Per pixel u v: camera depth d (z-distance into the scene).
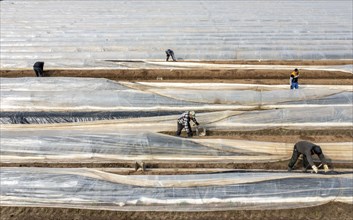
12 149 10.30
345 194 8.65
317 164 9.90
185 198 8.59
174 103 12.74
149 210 8.60
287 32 21.47
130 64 16.69
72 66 16.59
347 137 10.88
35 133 10.71
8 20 24.84
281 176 8.99
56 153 10.29
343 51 17.83
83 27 22.78
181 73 15.93
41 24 23.66
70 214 8.62
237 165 10.20
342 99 12.60
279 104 12.72
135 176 9.08
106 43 19.39
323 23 23.92
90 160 10.35
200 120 11.62
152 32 21.45
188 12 27.86
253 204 8.58
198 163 10.29
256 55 17.61
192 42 19.34
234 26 22.89
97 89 13.45
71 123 11.66
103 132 10.64
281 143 10.38
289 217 8.43
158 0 34.91
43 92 13.00
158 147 10.27
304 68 16.11
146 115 12.16
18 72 16.33
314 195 8.63
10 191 8.79
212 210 8.59
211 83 14.03
